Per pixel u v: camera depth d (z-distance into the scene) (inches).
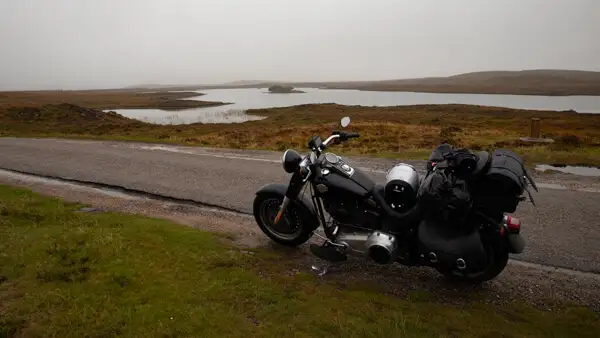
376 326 128.1
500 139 1001.5
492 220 150.1
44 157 485.4
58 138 726.5
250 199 305.3
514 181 136.4
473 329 131.8
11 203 252.8
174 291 145.1
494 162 145.9
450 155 146.7
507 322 139.1
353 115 2837.1
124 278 152.7
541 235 229.9
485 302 156.0
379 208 163.2
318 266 183.5
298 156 184.4
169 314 129.3
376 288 164.1
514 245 151.0
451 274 158.6
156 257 175.2
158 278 154.9
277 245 208.7
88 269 158.4
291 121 2349.9
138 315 127.7
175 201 301.1
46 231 202.7
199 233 214.8
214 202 297.0
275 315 133.0
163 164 443.8
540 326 137.1
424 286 168.9
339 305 142.5
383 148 781.9
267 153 537.0
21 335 115.6
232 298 142.9
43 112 2256.4
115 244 184.9
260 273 169.0
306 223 194.4
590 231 235.0
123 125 1963.6
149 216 257.6
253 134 1258.6
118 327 120.4
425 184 153.6
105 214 249.8
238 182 358.6
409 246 165.8
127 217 242.7
